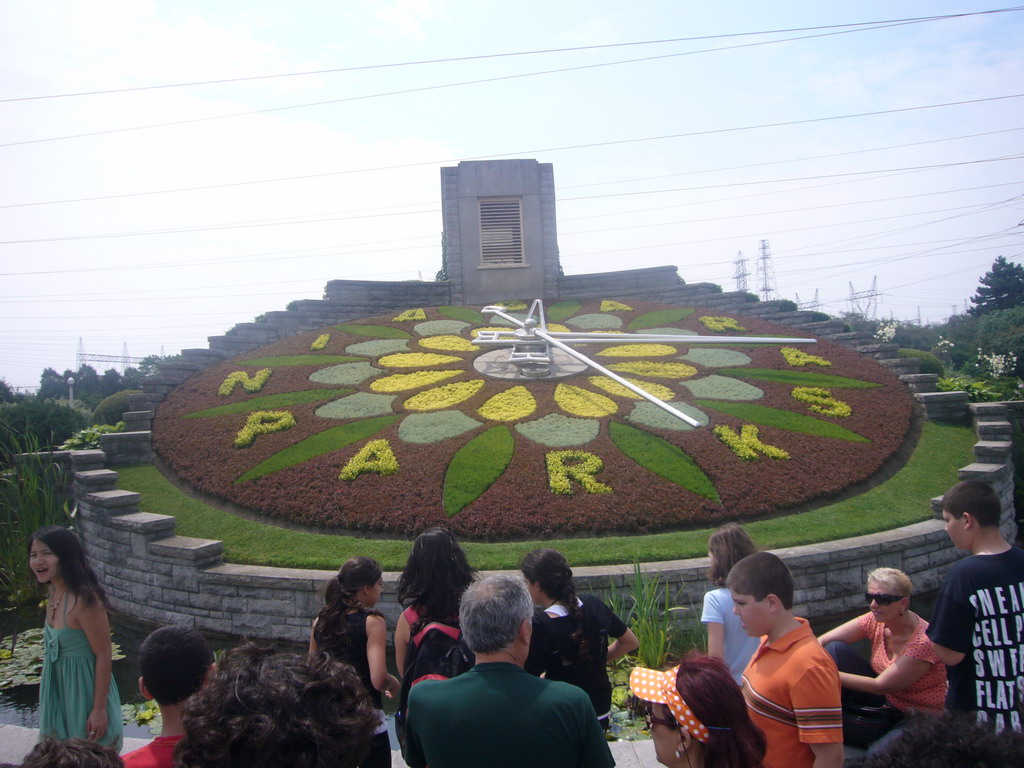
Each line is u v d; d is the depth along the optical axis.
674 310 24.28
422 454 14.62
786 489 13.59
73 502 14.82
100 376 67.81
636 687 4.09
